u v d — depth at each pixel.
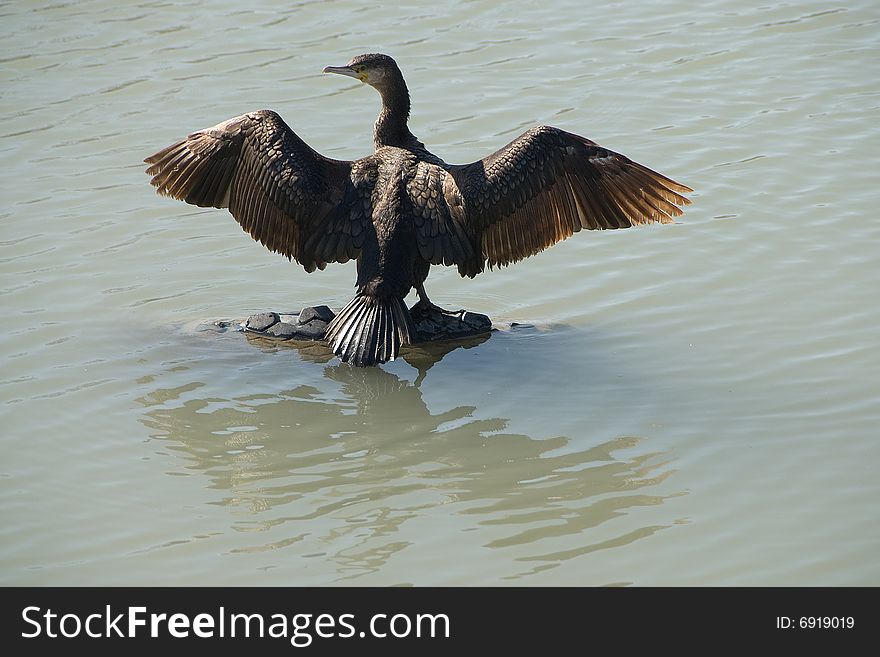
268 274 13.18
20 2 19.48
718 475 9.55
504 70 17.25
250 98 16.47
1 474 9.66
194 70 17.27
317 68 17.33
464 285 12.97
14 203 14.14
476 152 14.94
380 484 9.58
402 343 11.76
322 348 11.81
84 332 11.88
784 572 8.38
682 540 8.76
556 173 11.22
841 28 18.39
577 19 19.00
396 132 12.32
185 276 13.01
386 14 19.14
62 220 13.87
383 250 11.16
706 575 8.38
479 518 9.09
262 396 10.98
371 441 10.22
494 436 10.25
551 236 11.42
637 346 11.62
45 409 10.61
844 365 11.05
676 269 12.90
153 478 9.66
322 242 11.36
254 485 9.58
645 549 8.67
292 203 11.36
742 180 14.39
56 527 8.99
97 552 8.71
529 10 19.34
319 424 10.51
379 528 8.98
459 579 8.40
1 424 10.34
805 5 19.27
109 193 14.43
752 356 11.30
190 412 10.67
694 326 11.85
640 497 9.30
